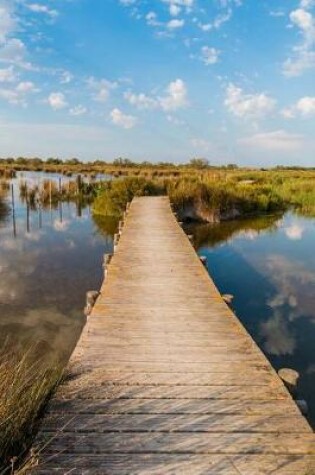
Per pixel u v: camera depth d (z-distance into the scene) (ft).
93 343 14.60
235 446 9.05
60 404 10.61
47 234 48.75
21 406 9.81
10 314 23.36
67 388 11.44
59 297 26.27
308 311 25.55
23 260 35.68
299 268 35.68
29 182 112.47
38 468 8.26
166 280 22.67
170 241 33.53
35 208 73.20
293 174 153.58
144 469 8.30
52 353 18.89
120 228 43.19
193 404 10.77
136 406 10.61
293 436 9.43
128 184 75.72
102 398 10.96
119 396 11.07
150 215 48.24
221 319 17.08
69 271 32.37
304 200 83.10
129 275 23.62
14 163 282.77
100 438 9.26
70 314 23.56
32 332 21.12
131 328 16.03
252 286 30.63
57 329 21.54
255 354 13.92
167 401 10.88
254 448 8.99
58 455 8.68
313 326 23.24
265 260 38.47
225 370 12.74
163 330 15.88
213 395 11.24
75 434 9.38
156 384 11.78
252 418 10.15
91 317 17.13
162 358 13.50
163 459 8.61
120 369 12.67
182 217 61.57
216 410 10.49
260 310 25.73
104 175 156.35
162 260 27.17
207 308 18.39
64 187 91.30
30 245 42.24
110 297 19.75
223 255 40.50
